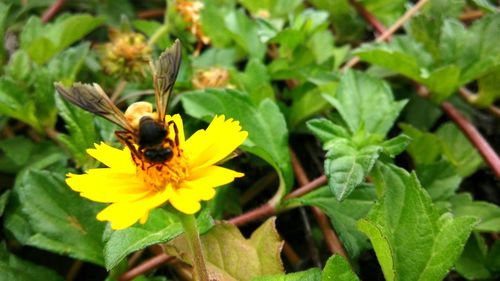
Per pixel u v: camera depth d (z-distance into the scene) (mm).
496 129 183
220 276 116
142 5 225
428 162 160
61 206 128
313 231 153
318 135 128
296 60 174
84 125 134
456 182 142
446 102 167
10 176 156
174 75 94
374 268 144
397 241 112
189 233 99
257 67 164
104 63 162
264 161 156
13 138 152
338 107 141
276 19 192
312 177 168
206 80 158
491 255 137
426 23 172
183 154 93
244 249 118
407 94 180
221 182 91
